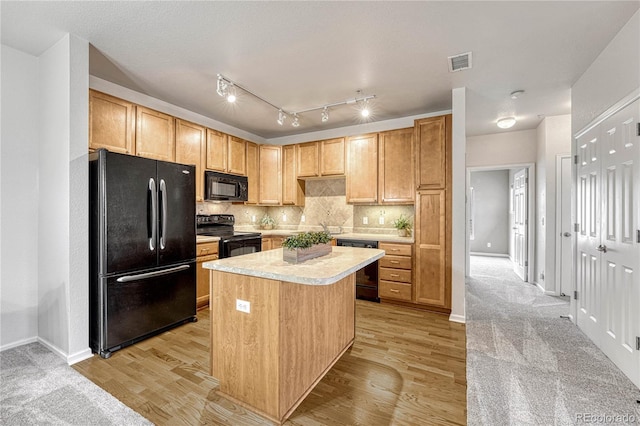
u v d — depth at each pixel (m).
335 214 4.77
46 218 2.49
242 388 1.78
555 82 3.03
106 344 2.37
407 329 2.95
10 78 2.44
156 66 2.74
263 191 4.75
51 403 1.80
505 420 1.67
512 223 6.80
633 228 2.06
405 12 1.97
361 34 2.22
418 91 3.25
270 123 4.49
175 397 1.87
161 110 3.58
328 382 2.04
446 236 3.36
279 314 1.64
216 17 2.04
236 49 2.44
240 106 3.76
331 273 1.59
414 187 3.57
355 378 2.09
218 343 1.88
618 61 2.20
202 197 3.80
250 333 1.74
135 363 2.27
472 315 3.35
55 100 2.39
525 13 1.97
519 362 2.30
